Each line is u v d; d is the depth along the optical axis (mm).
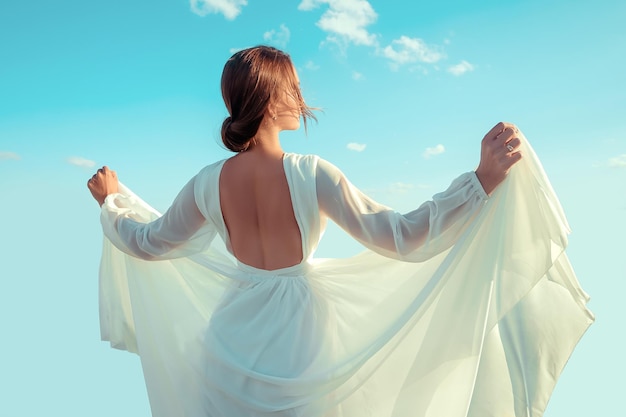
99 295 2199
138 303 2033
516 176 1668
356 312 1802
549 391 1609
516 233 1646
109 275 2191
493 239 1655
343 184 1643
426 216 1609
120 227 2018
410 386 1695
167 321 1988
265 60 1713
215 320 1774
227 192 1726
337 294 1808
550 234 1617
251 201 1701
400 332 1683
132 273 2051
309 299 1706
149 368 1985
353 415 1744
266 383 1657
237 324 1722
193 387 1898
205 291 2000
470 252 1679
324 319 1718
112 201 2131
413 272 1841
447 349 1678
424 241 1617
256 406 1661
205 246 1885
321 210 1665
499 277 1634
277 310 1694
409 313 1669
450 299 1688
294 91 1757
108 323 2180
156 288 2025
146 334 2012
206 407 1758
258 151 1713
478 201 1620
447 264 1649
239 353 1698
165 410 1955
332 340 1714
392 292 1826
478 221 1645
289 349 1664
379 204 1656
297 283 1718
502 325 1648
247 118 1683
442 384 1677
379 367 1718
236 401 1694
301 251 1707
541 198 1635
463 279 1677
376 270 1853
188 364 1911
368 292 1837
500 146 1615
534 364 1620
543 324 1642
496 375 1671
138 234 1953
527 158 1665
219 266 1844
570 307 1659
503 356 1684
